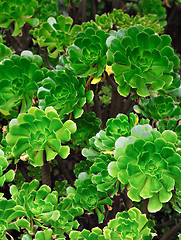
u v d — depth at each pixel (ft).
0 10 6.30
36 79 5.51
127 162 4.82
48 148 5.12
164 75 5.36
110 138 5.28
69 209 5.36
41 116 5.02
